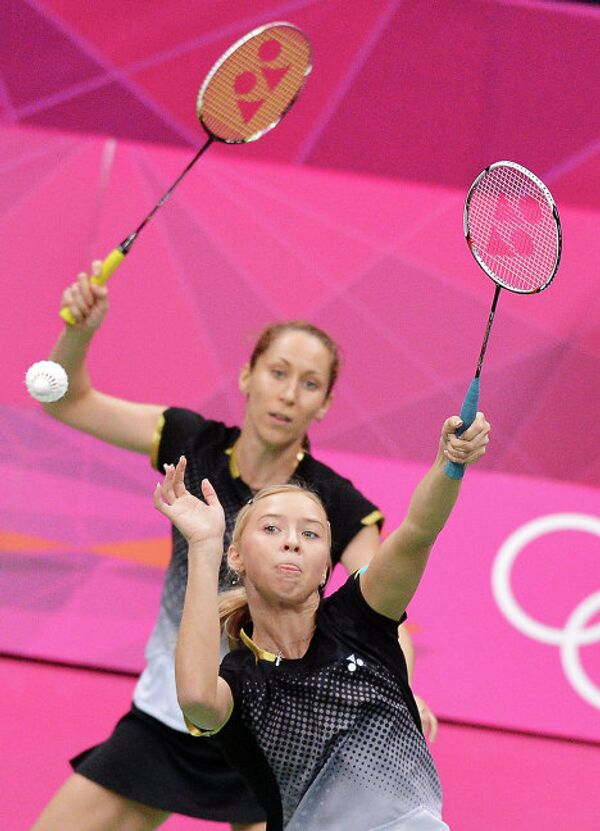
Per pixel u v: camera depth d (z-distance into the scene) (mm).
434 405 27156
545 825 20141
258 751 12266
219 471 16391
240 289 28016
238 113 17156
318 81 30859
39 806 18875
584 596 23531
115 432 16781
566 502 24297
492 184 13469
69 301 15906
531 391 27359
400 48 30844
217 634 11555
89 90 30750
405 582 12148
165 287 27812
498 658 23062
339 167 30922
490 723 22672
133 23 30750
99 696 22172
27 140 29266
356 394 27109
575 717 22797
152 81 30781
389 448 26641
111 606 23547
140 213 28672
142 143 30719
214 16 30781
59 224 28422
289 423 16125
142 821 15562
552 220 12750
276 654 12336
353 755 12148
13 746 20328
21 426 25250
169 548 24219
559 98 30859
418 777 12406
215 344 27344
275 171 29359
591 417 27172
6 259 27875
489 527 23891
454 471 11625
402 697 12375
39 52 30672
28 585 23578
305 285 28234
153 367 26953
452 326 27953
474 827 19828
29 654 22969
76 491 24484
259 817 15531
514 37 30859
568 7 30812
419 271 28469
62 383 14398
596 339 27859
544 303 28203
